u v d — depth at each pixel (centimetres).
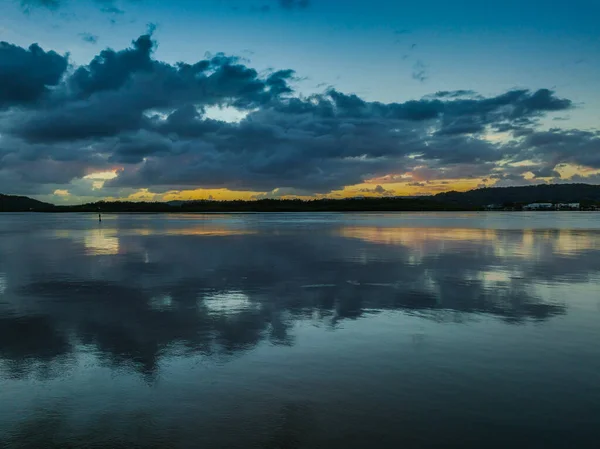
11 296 1191
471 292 1219
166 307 1051
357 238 3284
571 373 641
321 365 675
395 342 782
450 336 817
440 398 563
